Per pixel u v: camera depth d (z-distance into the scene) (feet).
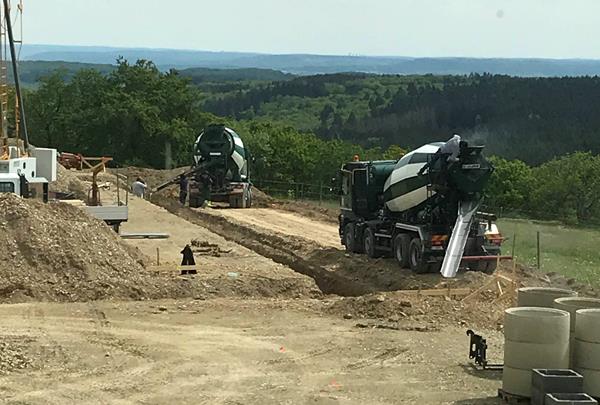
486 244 82.53
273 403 43.86
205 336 57.36
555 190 146.72
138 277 72.64
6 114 122.72
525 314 43.70
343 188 98.02
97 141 246.27
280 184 190.49
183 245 96.68
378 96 424.05
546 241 108.99
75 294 68.18
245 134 197.16
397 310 63.87
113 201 134.31
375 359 52.29
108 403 43.50
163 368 49.88
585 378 43.45
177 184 166.61
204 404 43.62
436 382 47.62
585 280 82.69
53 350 52.75
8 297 67.15
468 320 62.34
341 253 95.30
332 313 64.75
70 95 256.11
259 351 53.88
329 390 46.14
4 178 97.30
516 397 43.37
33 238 72.18
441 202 83.41
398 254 86.38
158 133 238.07
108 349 53.52
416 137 297.94
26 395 44.34
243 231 117.39
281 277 78.07
